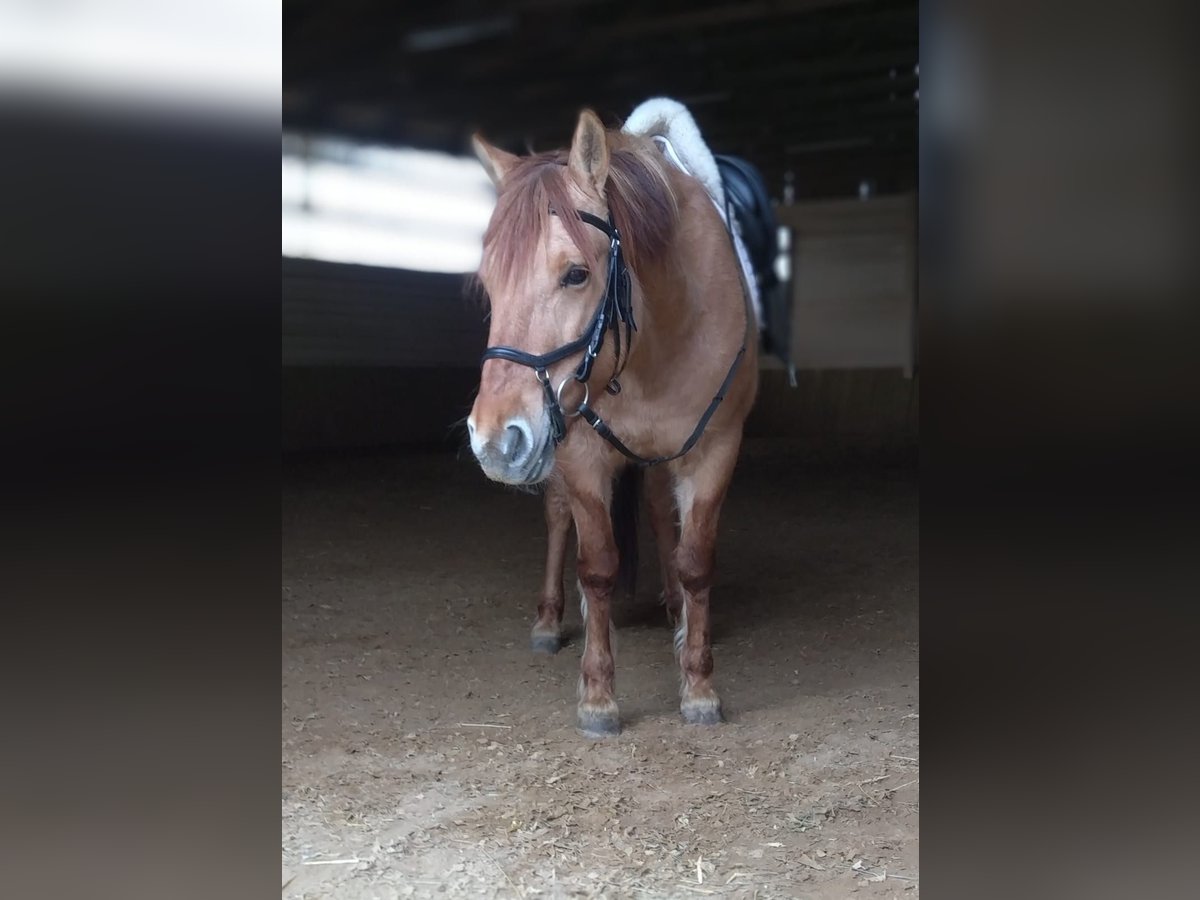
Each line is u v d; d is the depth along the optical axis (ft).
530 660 12.18
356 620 13.88
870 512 22.22
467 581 16.15
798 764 8.98
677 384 9.12
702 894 6.81
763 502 23.61
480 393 7.39
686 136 10.80
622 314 7.99
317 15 32.58
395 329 36.83
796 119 45.80
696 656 10.03
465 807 8.13
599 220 7.79
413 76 39.04
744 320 9.54
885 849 7.41
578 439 9.25
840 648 12.48
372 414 34.58
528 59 37.52
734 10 31.40
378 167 44.04
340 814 7.97
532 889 6.87
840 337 51.70
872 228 50.72
